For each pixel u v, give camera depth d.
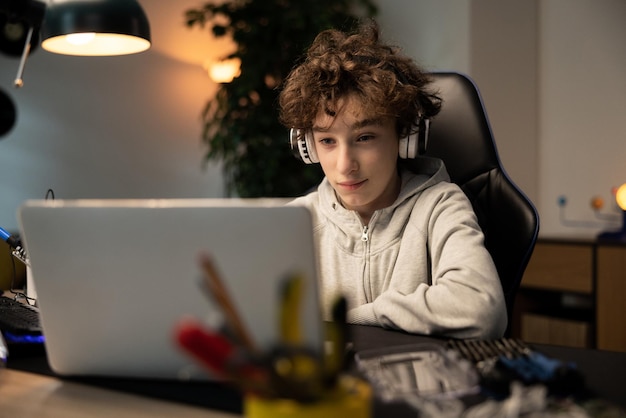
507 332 1.38
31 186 3.12
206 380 0.82
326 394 0.53
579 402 0.70
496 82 3.08
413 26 3.36
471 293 1.06
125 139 3.45
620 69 2.88
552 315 2.77
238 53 3.33
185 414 0.73
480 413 0.65
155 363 0.82
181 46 3.68
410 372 0.81
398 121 1.31
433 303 1.06
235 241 0.75
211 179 3.81
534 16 3.17
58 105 3.20
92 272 0.80
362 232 1.41
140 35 1.50
